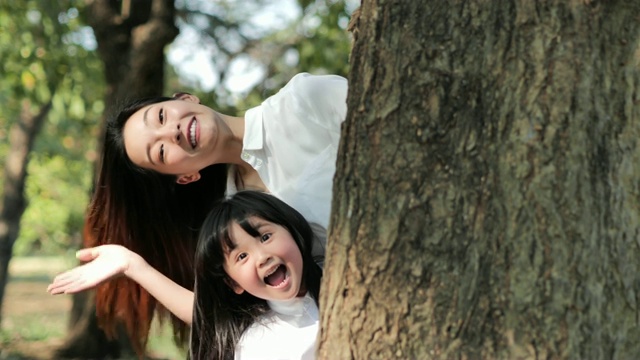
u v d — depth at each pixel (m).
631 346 1.62
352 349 1.71
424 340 1.64
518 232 1.60
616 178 1.62
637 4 1.65
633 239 1.63
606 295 1.60
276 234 2.69
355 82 1.79
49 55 8.45
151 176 3.19
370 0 1.78
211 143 2.97
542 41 1.62
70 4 8.26
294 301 2.76
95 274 2.94
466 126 1.65
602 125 1.62
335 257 1.77
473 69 1.66
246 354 2.77
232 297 2.80
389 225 1.69
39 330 12.23
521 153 1.61
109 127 3.17
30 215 16.39
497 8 1.65
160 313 3.32
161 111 3.01
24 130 11.37
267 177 3.01
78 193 16.52
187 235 3.37
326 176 2.91
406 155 1.68
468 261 1.63
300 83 2.93
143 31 6.43
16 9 8.17
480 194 1.63
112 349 9.12
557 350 1.58
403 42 1.71
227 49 9.80
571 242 1.59
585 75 1.61
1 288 11.20
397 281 1.67
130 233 3.37
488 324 1.61
